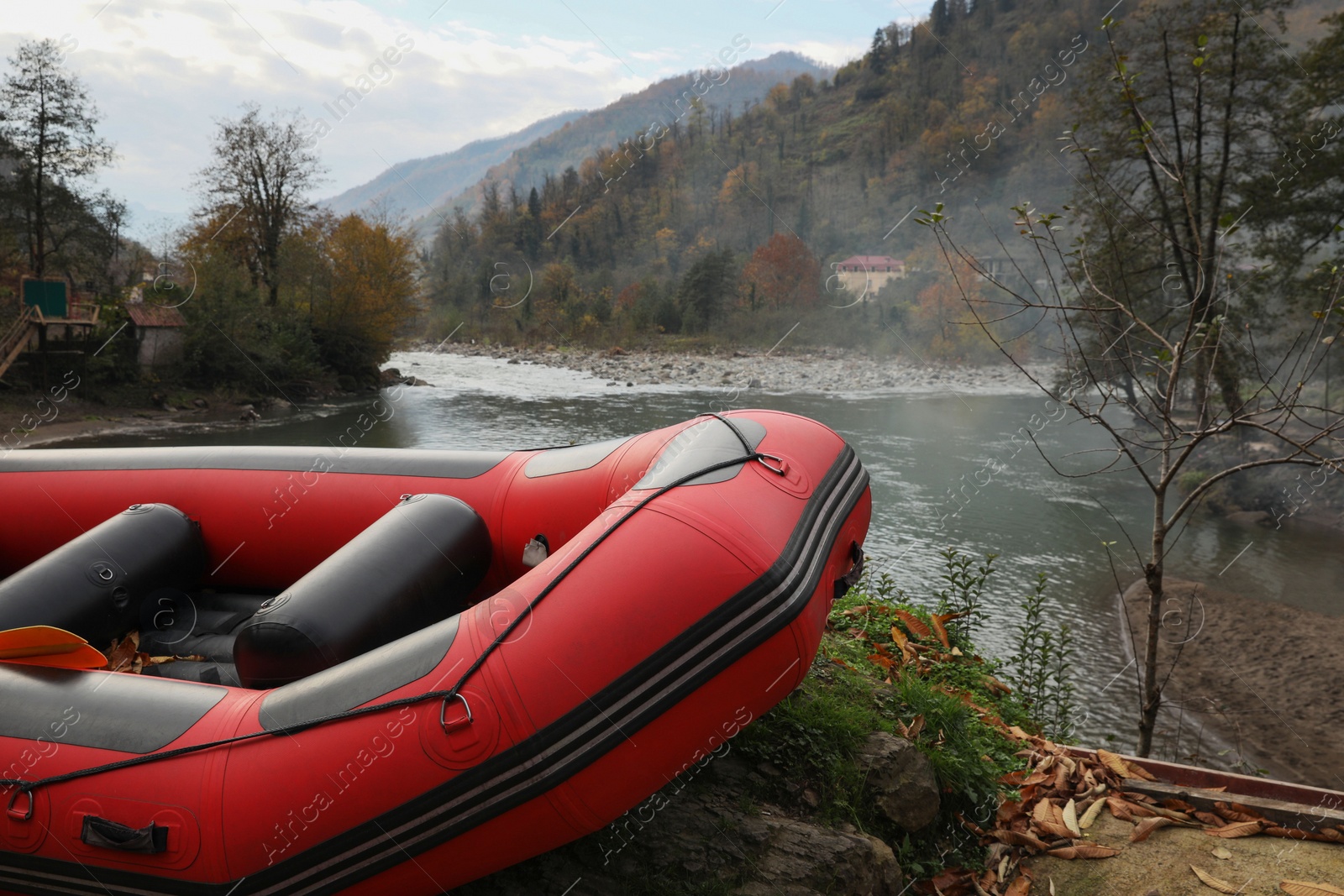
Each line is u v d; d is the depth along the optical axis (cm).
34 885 264
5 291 2581
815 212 9512
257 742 260
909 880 338
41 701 281
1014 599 1184
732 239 9112
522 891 287
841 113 14262
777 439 348
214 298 2778
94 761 263
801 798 339
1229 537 1558
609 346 5616
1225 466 1792
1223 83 1559
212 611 432
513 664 250
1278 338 1731
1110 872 363
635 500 298
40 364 2447
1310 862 366
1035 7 12350
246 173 3180
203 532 438
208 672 359
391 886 259
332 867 252
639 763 257
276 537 435
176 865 252
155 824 252
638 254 9094
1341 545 1512
